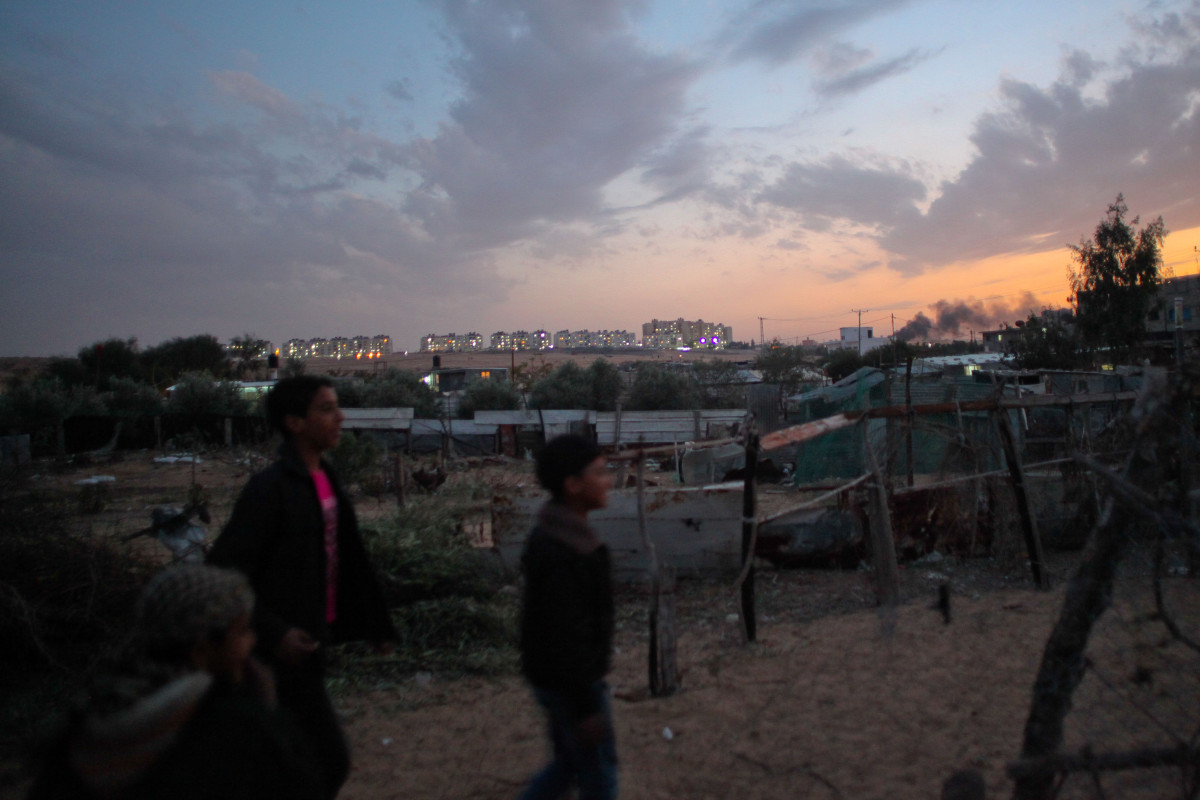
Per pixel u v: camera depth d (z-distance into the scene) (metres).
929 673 4.87
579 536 2.54
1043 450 10.64
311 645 2.53
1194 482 3.26
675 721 4.36
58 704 4.74
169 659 1.56
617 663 5.44
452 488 17.88
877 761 3.75
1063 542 8.12
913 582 7.22
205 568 1.70
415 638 5.84
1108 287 29.03
